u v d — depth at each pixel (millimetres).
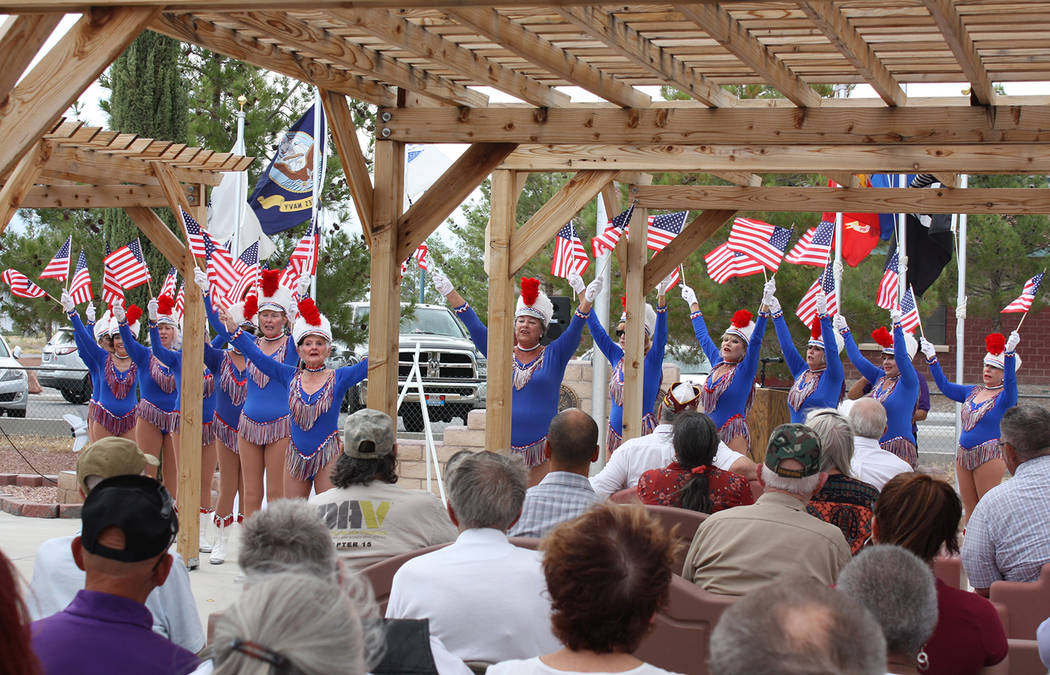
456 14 4121
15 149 3604
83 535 2334
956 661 2848
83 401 17141
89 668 2248
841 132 5441
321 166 13086
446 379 14797
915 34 4578
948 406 22766
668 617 3264
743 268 7559
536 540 3342
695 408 5582
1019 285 20031
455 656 2502
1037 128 5121
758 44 4773
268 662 1460
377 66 5340
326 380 6535
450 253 20625
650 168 6887
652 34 4797
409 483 10383
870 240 11500
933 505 3031
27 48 3619
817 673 1466
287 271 7742
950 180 8125
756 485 5340
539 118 5805
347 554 3699
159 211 12344
